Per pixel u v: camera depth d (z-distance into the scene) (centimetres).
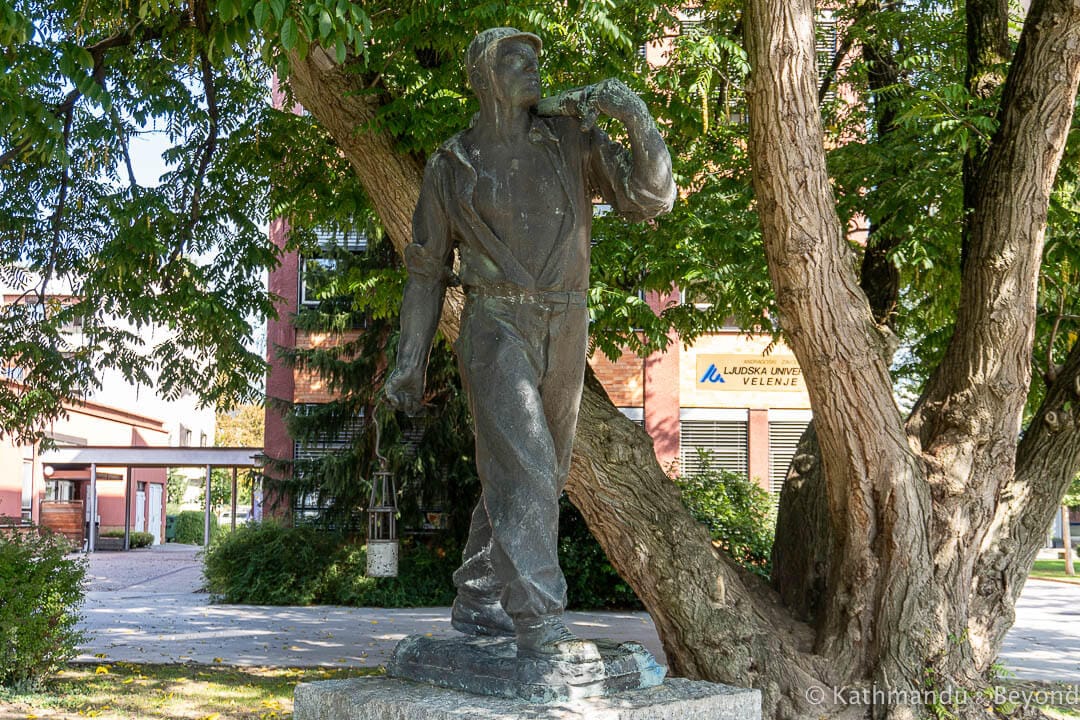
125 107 1030
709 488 1672
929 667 700
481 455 361
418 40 762
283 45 495
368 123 754
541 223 362
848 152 908
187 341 1213
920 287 1027
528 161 365
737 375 2044
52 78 942
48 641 887
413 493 1742
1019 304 754
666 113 886
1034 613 1641
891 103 985
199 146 1117
